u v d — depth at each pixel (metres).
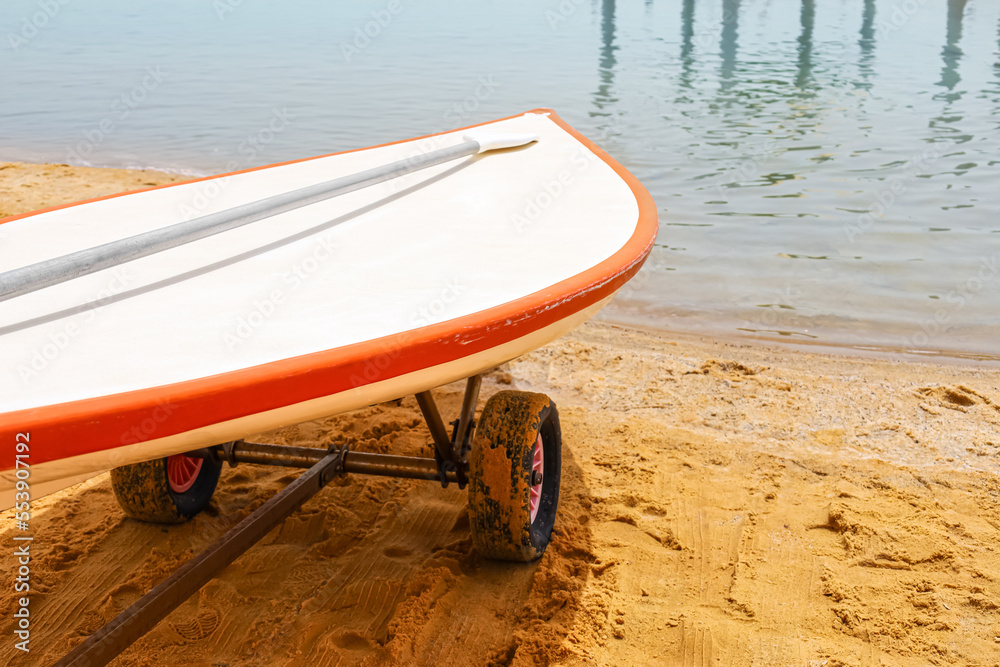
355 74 17.20
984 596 2.76
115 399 1.80
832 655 2.53
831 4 27.55
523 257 2.90
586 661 2.50
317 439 4.02
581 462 3.80
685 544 3.13
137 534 3.25
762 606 2.76
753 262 6.77
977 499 3.42
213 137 11.96
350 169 4.35
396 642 2.55
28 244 3.12
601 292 2.71
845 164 9.72
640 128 11.70
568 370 4.97
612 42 21.45
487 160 4.36
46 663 2.52
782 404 4.44
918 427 4.14
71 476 1.87
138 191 3.91
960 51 18.25
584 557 3.07
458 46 21.31
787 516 3.32
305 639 2.61
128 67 19.11
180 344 2.14
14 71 18.83
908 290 6.16
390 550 3.11
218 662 2.53
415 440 4.00
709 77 15.93
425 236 3.14
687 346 5.35
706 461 3.80
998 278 6.31
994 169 9.34
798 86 14.83
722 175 9.31
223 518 3.39
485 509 2.85
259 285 2.61
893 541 3.11
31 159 10.88
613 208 3.52
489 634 2.64
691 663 2.50
